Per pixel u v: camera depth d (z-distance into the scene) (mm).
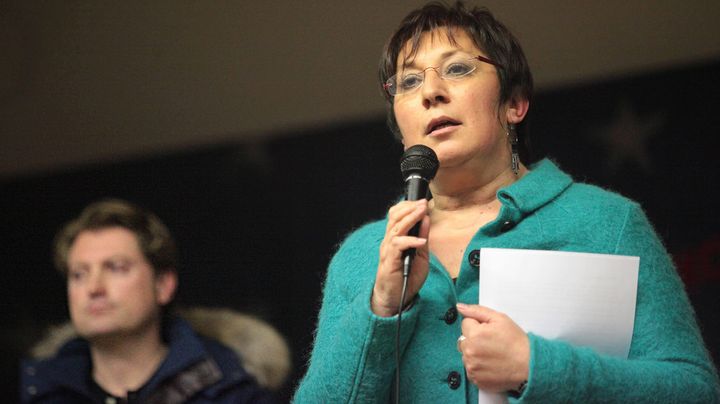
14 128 8227
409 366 2967
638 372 2703
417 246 2779
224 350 4801
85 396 4531
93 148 8047
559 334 2797
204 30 7707
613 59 6715
